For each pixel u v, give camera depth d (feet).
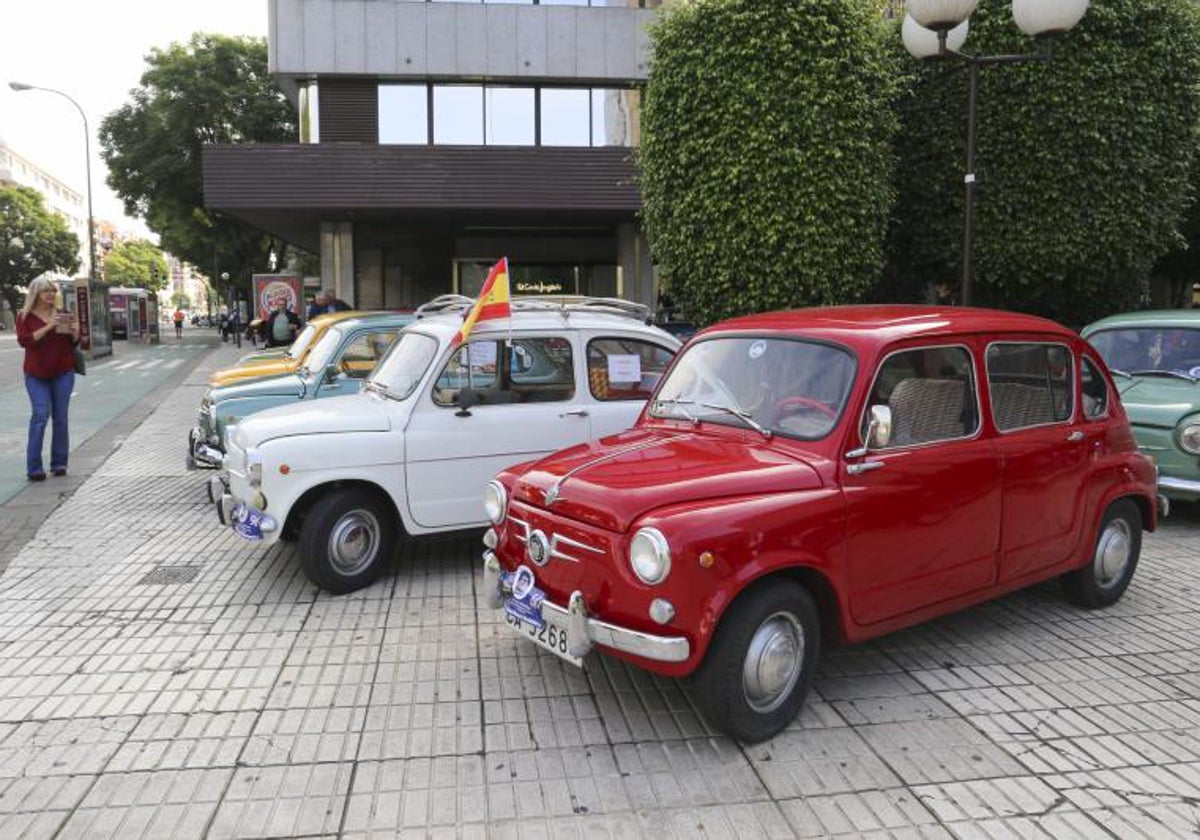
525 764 11.67
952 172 33.65
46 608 17.72
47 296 29.81
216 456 25.54
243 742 12.32
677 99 31.04
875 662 14.93
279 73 63.93
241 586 19.11
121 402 53.57
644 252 72.28
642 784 11.16
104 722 12.90
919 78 33.53
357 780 11.30
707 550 11.16
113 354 106.01
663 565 11.03
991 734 12.43
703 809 10.61
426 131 65.92
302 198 60.13
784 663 12.13
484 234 74.90
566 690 13.91
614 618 11.80
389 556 19.21
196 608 17.72
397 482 18.74
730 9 29.60
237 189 59.77
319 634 16.34
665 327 57.88
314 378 26.45
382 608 17.72
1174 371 25.23
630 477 12.48
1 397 55.01
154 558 21.13
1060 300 38.60
